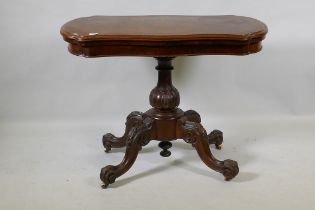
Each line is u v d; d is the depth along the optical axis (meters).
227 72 3.00
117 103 3.04
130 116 2.58
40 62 2.94
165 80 2.40
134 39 1.98
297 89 3.02
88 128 2.97
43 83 2.98
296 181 2.33
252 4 2.87
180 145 2.75
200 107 3.06
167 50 2.02
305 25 2.90
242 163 2.52
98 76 2.98
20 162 2.54
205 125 2.98
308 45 2.93
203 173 2.43
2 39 2.88
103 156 2.62
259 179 2.35
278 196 2.20
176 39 1.98
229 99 3.05
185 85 3.01
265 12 2.88
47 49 2.91
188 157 2.60
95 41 1.98
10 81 2.96
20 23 2.86
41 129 2.95
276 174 2.40
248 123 3.01
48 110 3.03
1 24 2.85
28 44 2.90
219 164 2.34
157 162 2.54
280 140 2.79
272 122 3.01
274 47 2.95
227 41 2.00
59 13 2.86
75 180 2.37
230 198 2.19
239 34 1.99
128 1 2.86
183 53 2.03
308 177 2.37
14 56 2.91
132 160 2.34
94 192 2.26
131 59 2.95
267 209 2.10
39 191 2.27
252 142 2.77
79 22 2.29
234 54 2.04
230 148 2.70
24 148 2.71
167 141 2.54
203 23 2.25
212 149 2.70
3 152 2.65
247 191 2.25
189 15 2.67
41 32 2.88
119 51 2.02
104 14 2.88
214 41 2.00
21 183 2.34
